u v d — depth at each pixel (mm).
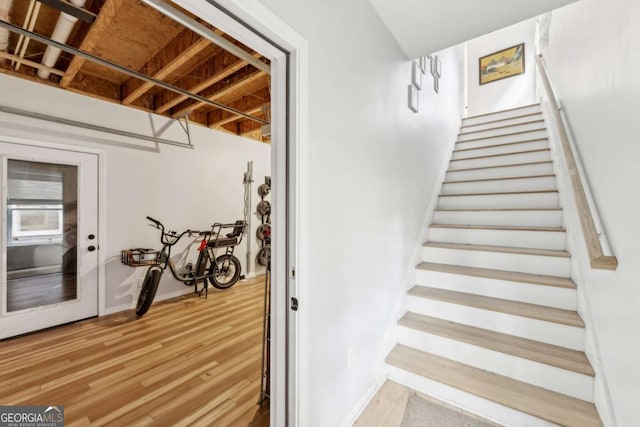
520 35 5516
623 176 1216
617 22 1345
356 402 1632
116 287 3299
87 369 2104
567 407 1462
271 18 979
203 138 4172
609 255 1322
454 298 2156
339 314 1457
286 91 1177
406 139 2314
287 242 1212
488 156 3502
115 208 3291
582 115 2004
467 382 1684
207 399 1786
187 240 3996
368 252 1737
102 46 2490
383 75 1879
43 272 2828
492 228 2561
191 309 3385
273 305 1252
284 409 1249
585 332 1655
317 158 1250
